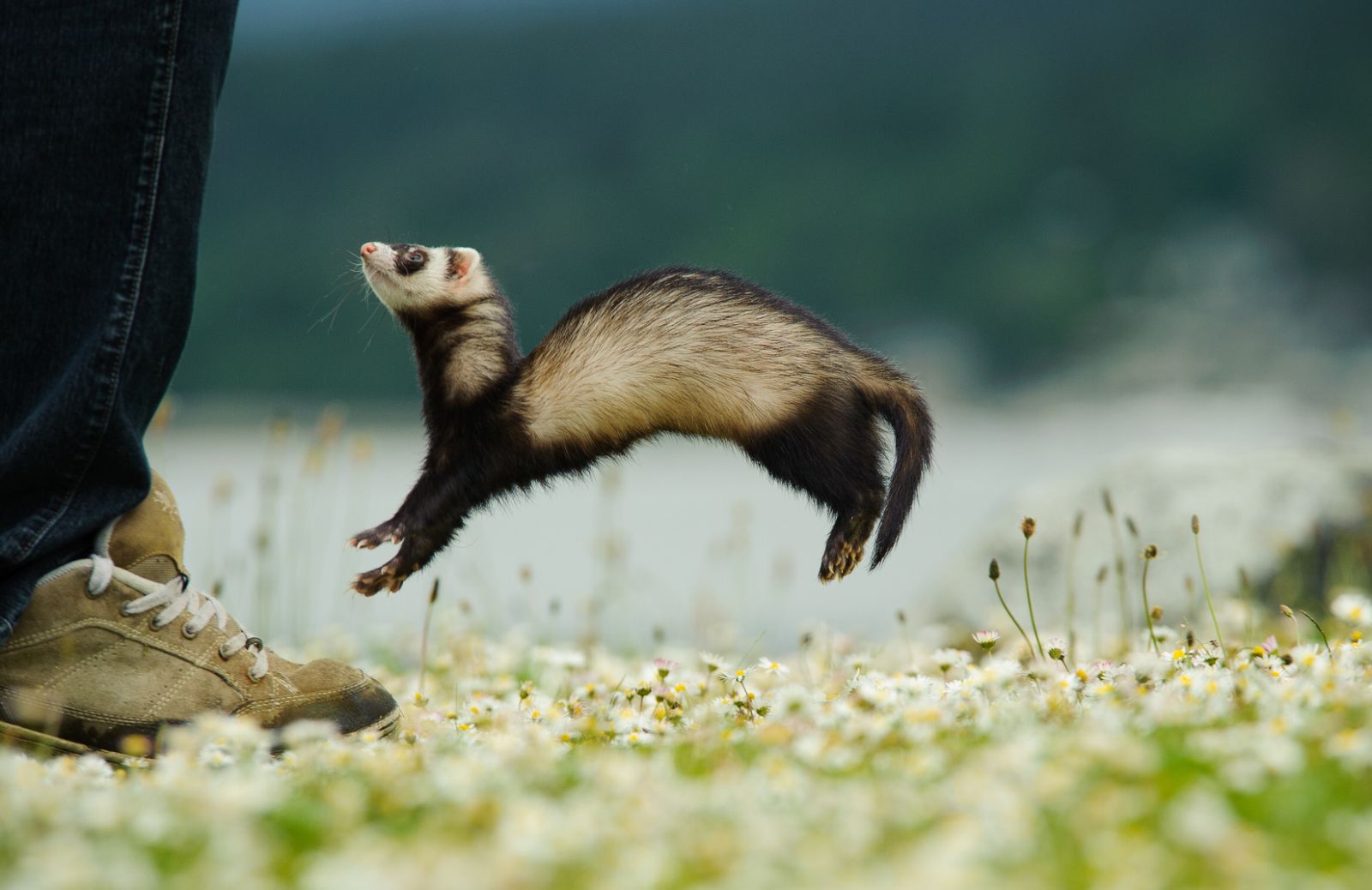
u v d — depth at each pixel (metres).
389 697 16.44
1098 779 10.95
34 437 14.52
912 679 16.06
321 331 189.12
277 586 30.23
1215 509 31.86
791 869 9.46
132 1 14.73
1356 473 32.53
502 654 23.44
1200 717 13.26
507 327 21.92
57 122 14.65
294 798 11.42
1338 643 17.00
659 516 71.81
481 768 11.90
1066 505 33.62
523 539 62.41
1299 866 9.05
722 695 17.17
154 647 15.23
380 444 126.50
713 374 20.45
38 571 14.83
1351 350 198.88
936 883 8.66
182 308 15.27
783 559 35.81
